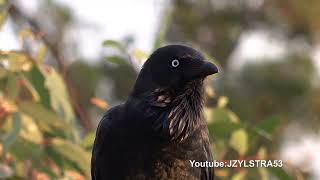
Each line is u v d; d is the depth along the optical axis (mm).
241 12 25156
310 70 22875
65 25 19594
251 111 22156
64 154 11664
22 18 16047
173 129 10273
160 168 10273
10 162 11789
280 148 20953
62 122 11836
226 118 12320
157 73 10383
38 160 11602
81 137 13219
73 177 11727
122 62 12547
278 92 22453
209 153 10805
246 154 12516
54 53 13203
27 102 11742
